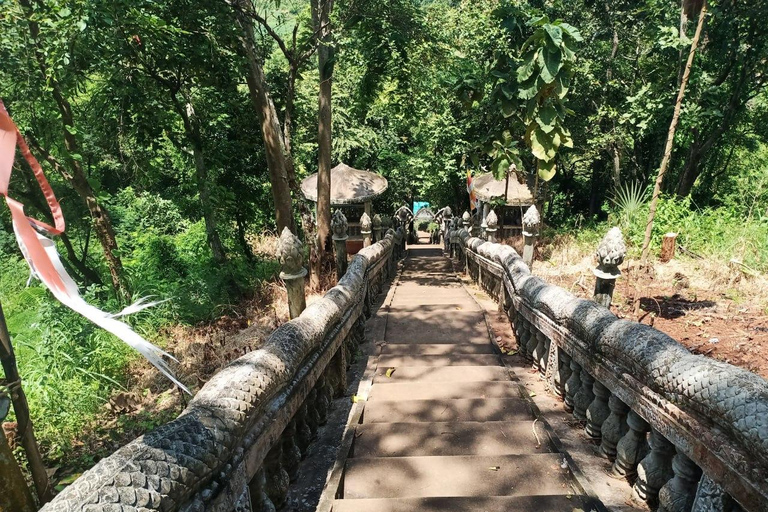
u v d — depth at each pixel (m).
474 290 9.51
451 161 15.88
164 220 14.80
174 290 8.77
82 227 9.00
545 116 6.18
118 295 8.09
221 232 12.40
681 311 6.34
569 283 8.44
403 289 10.24
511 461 2.78
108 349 6.41
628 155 16.42
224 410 1.80
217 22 7.53
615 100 15.64
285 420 2.47
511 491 2.56
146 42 7.06
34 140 7.21
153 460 1.41
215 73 8.50
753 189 12.55
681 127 11.00
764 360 4.67
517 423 3.29
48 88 6.25
